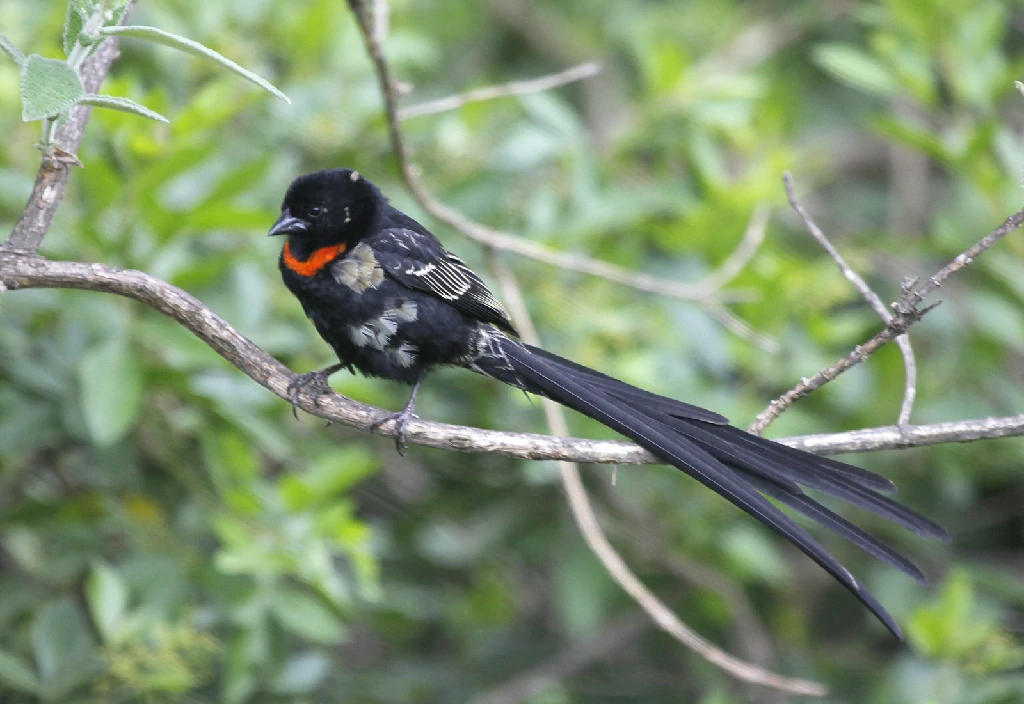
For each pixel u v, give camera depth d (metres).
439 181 11.36
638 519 11.55
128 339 9.11
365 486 12.09
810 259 13.14
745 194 11.13
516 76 15.62
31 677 8.71
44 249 8.98
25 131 10.04
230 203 9.40
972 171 11.20
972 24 11.74
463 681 12.41
